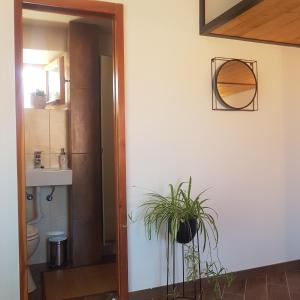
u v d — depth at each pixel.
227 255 2.58
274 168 2.73
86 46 3.13
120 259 2.24
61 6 2.07
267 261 2.73
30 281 2.53
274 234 2.74
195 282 2.29
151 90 2.31
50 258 3.09
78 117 3.11
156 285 2.36
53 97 3.23
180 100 2.40
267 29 2.36
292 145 2.80
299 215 2.84
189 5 2.42
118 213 2.24
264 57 2.68
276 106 2.73
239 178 2.61
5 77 1.95
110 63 3.24
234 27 2.30
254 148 2.65
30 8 2.07
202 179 2.48
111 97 3.24
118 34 2.20
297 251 2.83
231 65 2.54
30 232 2.54
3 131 1.95
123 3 2.23
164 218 2.12
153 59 2.31
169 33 2.36
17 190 1.97
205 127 2.48
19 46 1.98
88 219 3.14
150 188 2.32
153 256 2.35
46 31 3.16
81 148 3.12
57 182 2.89
